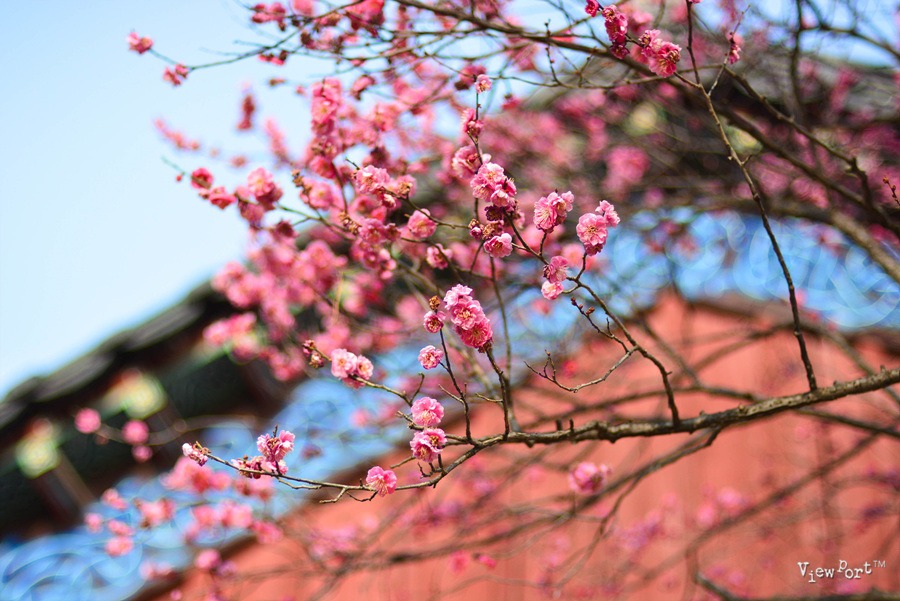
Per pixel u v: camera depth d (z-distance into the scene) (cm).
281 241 325
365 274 446
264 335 503
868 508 502
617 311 369
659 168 614
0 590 523
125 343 542
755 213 539
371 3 321
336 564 473
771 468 534
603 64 357
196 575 521
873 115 579
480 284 368
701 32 483
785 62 522
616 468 559
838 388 274
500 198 224
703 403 552
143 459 545
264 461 228
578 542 539
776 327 389
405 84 367
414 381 446
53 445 539
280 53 307
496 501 512
